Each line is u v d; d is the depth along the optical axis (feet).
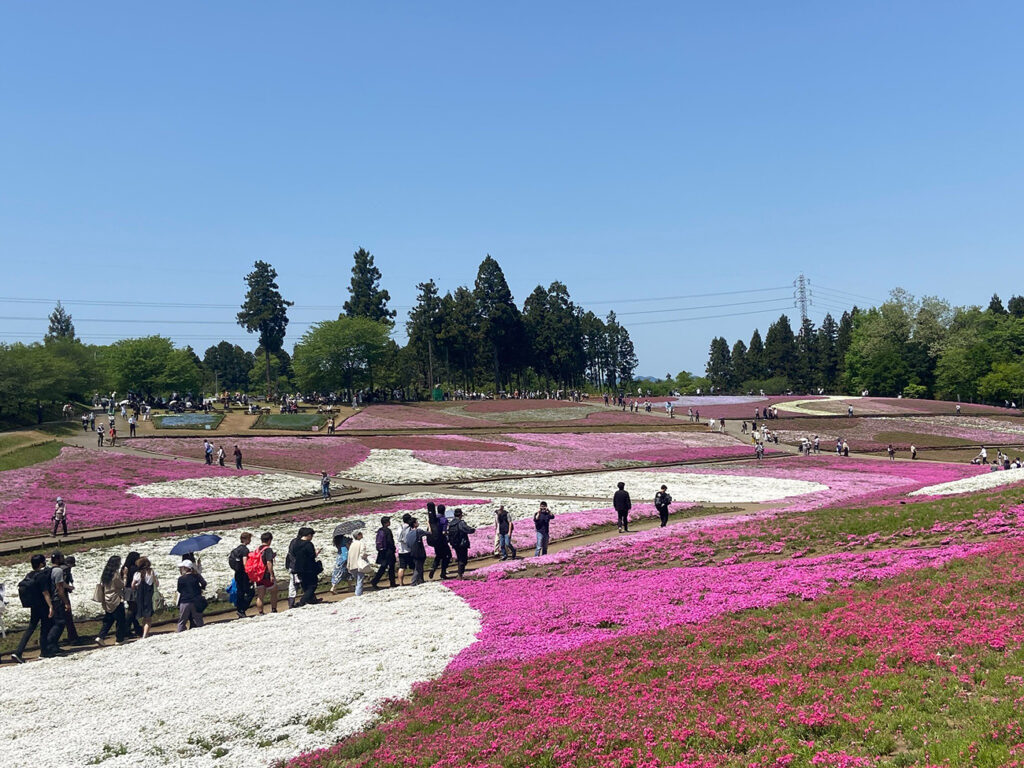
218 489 168.25
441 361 570.87
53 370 285.43
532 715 42.57
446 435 285.84
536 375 618.03
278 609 82.53
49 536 122.72
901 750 33.22
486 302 540.93
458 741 40.29
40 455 194.59
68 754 42.80
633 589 70.13
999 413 375.25
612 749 37.14
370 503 153.07
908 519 85.25
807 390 621.31
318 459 220.23
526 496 166.71
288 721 46.60
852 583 61.77
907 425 336.29
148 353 444.14
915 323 531.09
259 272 480.23
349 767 39.42
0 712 49.80
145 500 152.25
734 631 52.70
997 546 65.36
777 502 153.17
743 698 40.83
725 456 247.29
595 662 50.21
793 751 33.96
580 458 237.25
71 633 71.72
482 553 107.76
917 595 54.44
